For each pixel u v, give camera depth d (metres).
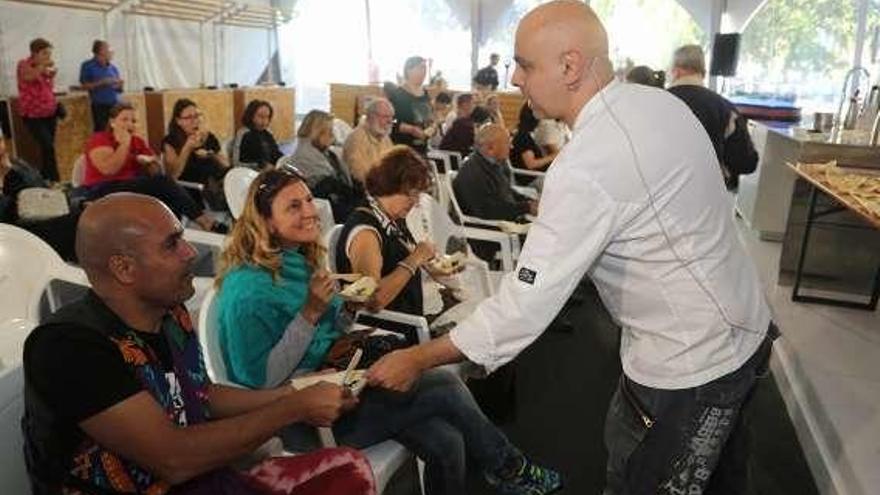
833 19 7.99
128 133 3.65
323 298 1.53
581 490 2.07
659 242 1.15
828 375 2.61
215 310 1.58
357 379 1.41
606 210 1.13
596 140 1.13
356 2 10.93
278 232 1.60
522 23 1.20
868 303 3.40
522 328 1.19
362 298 1.77
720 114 2.84
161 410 1.02
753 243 4.67
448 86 9.64
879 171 3.41
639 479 1.29
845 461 2.03
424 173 2.12
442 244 2.84
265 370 1.51
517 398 2.62
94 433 0.97
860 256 3.44
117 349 1.00
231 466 1.21
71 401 0.96
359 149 4.09
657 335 1.22
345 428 1.58
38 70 5.70
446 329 2.13
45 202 2.92
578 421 2.46
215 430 1.08
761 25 8.41
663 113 1.15
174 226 1.08
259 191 1.60
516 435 2.36
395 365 1.28
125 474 1.02
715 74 7.13
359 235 2.03
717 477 1.40
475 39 10.19
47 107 5.81
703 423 1.22
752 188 4.96
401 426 1.58
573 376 2.81
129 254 1.02
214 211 3.86
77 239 1.04
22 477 1.12
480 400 2.39
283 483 1.29
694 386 1.20
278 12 10.76
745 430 1.37
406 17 10.73
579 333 3.25
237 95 8.86
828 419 2.27
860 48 7.87
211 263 2.81
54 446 0.98
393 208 2.11
